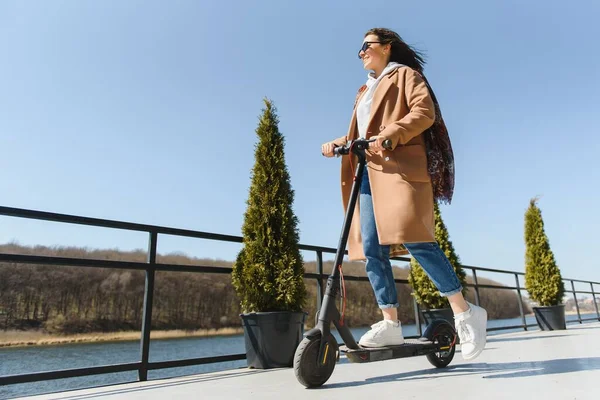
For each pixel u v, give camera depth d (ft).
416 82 5.24
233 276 8.44
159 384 5.76
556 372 4.46
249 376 6.18
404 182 4.87
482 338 4.79
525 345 8.88
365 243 5.49
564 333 13.85
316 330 4.43
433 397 3.38
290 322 7.61
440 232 13.71
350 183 5.93
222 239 8.58
